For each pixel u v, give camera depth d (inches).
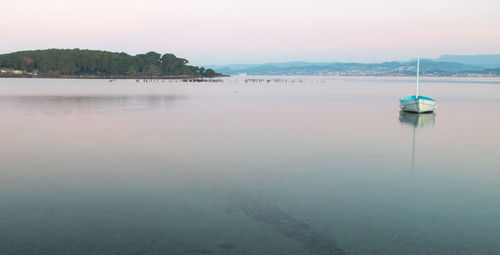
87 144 1029.8
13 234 467.2
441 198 617.6
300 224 503.5
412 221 519.5
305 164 831.7
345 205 577.9
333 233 477.4
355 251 431.2
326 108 2194.9
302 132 1273.4
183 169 777.6
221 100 2746.1
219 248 434.3
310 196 617.6
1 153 911.0
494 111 2108.8
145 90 4047.7
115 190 637.9
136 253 421.1
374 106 2375.7
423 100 1924.2
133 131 1254.9
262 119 1614.2
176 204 573.6
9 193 618.8
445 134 1286.9
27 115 1658.5
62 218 516.7
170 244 443.2
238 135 1196.5
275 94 3636.8
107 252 422.9
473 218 533.3
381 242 454.3
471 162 872.3
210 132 1250.6
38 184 668.1
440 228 498.3
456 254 428.5
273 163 837.2
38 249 429.4
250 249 432.1
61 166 791.7
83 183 675.4
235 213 538.9
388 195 628.7
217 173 749.9
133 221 508.1
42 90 3676.2
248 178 716.7
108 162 828.6
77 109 1946.4
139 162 832.9
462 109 2229.3
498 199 614.5
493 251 436.1
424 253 429.4
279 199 601.6
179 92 3752.5
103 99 2655.0
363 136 1214.9
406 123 1561.3
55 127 1322.6
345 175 748.0
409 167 818.8
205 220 512.7
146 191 633.6
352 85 6850.4
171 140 1101.1
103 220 510.9
